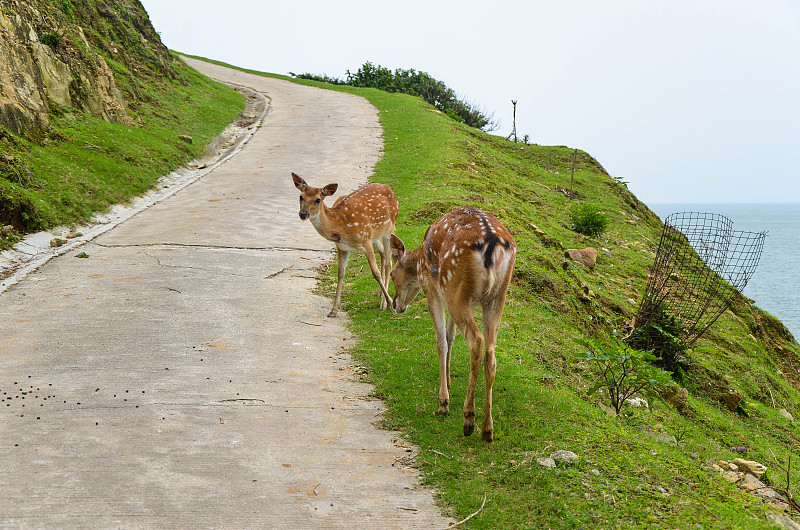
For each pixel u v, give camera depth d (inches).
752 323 697.0
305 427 259.3
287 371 317.1
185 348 341.4
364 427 263.0
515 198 850.1
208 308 408.8
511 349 362.3
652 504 210.8
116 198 693.3
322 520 198.4
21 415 256.7
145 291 437.1
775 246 4965.6
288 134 1125.1
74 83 861.8
